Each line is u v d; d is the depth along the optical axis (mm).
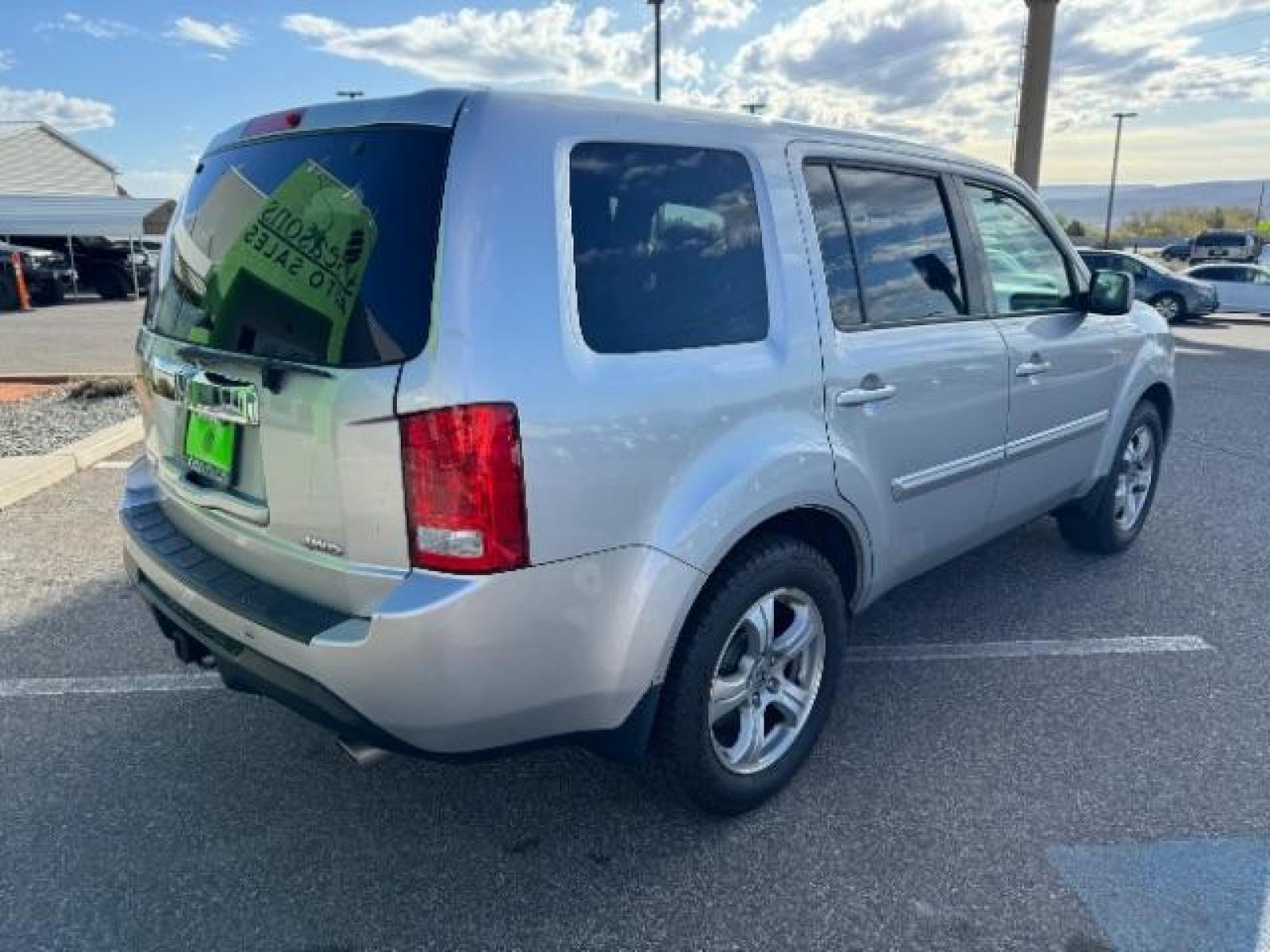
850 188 2895
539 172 2094
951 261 3281
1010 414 3535
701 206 2436
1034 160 19594
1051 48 19047
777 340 2561
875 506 2920
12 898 2373
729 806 2639
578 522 2098
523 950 2211
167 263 2830
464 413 1931
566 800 2791
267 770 2943
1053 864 2480
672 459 2262
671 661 2416
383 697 2021
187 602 2432
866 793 2803
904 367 2947
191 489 2523
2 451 6727
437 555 1984
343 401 2010
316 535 2148
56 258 25922
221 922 2301
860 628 3969
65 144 43438
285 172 2307
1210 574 4531
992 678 3516
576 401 2072
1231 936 2225
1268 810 2699
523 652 2080
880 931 2254
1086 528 4621
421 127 2084
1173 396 4879
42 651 3744
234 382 2299
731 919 2301
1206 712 3250
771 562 2561
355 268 2057
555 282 2078
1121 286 3771
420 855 2543
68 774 2912
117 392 9211
